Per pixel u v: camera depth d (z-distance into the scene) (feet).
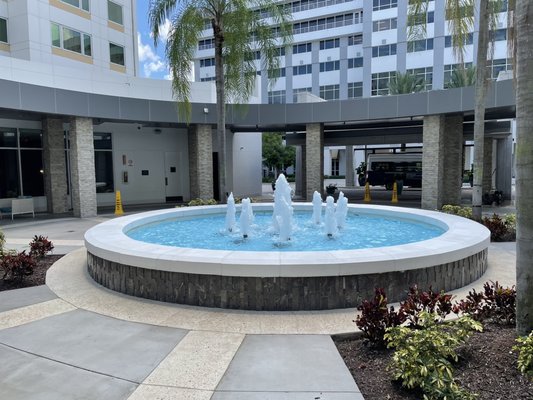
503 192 71.87
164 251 20.35
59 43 72.38
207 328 15.89
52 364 13.07
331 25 158.10
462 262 20.97
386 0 137.08
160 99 63.82
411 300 14.56
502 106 48.47
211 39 180.34
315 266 17.61
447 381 10.24
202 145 62.64
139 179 71.10
